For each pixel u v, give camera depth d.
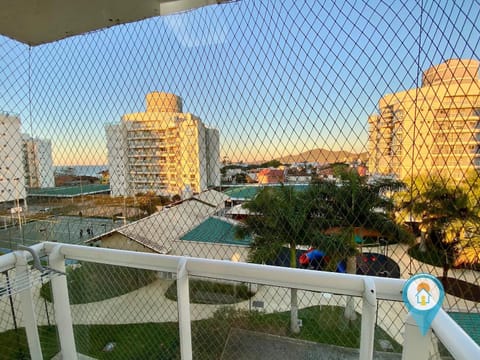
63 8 1.03
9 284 1.03
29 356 1.16
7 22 1.10
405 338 0.68
